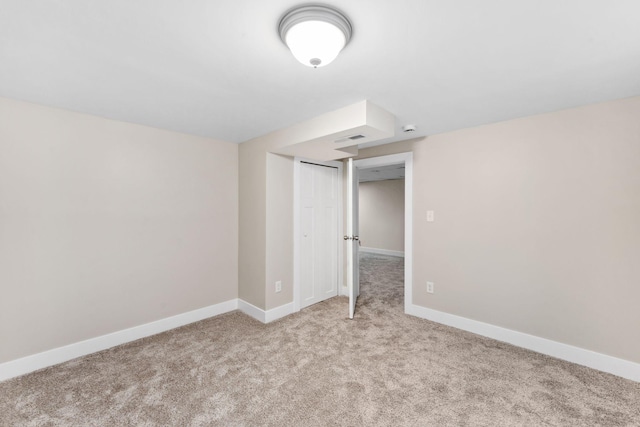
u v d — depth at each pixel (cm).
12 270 208
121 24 121
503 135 257
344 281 400
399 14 116
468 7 112
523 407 173
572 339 225
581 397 182
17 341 209
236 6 111
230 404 176
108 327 251
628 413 168
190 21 120
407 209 323
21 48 139
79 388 192
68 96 201
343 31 121
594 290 216
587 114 218
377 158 351
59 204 227
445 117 246
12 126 207
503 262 258
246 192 333
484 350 242
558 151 230
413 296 321
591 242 217
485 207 268
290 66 158
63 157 228
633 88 188
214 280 326
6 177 205
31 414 168
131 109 227
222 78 173
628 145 203
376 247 800
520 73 167
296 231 334
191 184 305
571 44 137
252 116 243
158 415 167
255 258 319
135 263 267
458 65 158
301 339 263
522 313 248
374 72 165
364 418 164
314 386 193
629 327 203
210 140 320
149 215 276
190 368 216
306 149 291
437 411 170
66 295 230
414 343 254
